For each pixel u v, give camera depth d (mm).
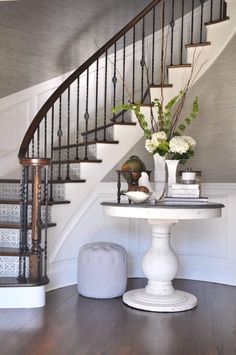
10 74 5152
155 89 4562
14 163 5184
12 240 3859
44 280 3596
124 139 4543
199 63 4543
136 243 4727
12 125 5176
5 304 3494
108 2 5734
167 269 3637
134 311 3480
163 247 3689
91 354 2613
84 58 5645
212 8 5016
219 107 4453
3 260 3705
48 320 3217
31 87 5297
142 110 4520
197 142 4574
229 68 4402
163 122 4012
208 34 4543
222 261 4477
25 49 5254
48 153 5340
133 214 3369
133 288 4199
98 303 3689
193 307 3578
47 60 5402
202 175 4539
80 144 4543
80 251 3955
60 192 4293
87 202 4480
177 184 3611
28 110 5285
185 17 5535
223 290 4184
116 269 3857
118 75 5664
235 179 4367
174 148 3625
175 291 3830
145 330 3043
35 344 2752
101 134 5285
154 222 3635
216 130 4469
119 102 5656
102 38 5715
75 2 5578
